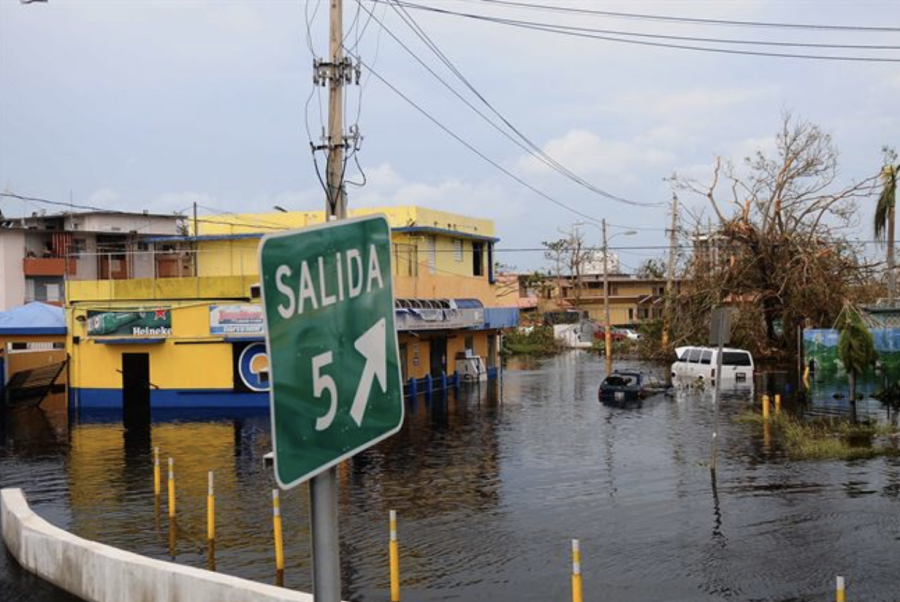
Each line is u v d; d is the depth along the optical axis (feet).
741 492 57.47
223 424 100.58
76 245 195.11
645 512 52.54
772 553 42.83
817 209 179.22
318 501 12.96
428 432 92.38
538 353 264.31
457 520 51.60
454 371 154.81
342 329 13.12
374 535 48.32
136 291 120.88
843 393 124.88
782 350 183.11
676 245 193.47
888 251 137.80
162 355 117.39
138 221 207.10
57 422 104.99
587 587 38.14
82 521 52.54
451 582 39.34
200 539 47.50
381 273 13.87
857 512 50.88
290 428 12.28
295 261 12.48
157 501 55.11
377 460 74.54
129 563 34.55
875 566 40.32
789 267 176.24
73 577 37.35
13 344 170.40
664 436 86.33
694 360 153.79
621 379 125.08
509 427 95.86
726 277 181.78
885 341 143.43
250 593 30.40
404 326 123.03
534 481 63.77
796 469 65.16
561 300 339.36
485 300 166.91
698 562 41.55
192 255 151.33
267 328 12.00
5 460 77.10
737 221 182.09
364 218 13.61
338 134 48.96
